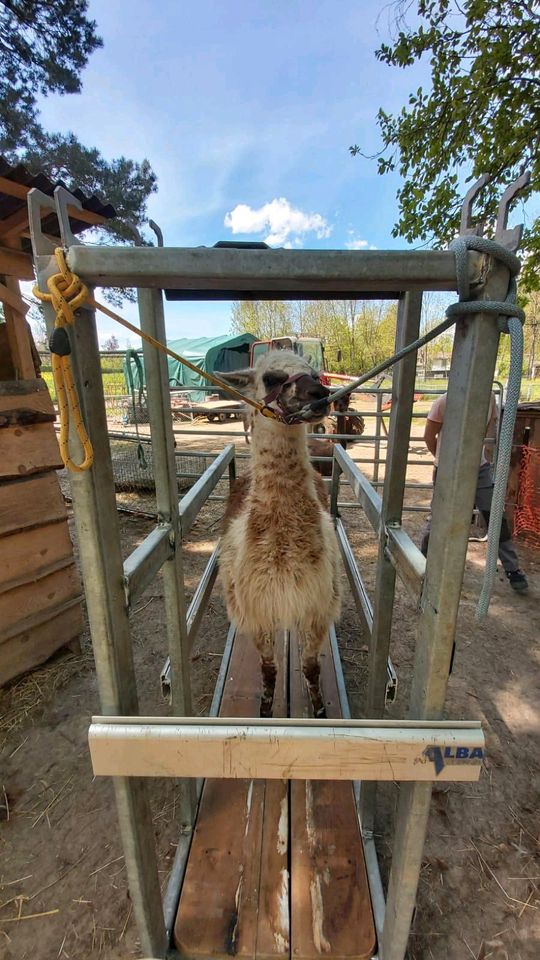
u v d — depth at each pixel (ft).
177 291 4.95
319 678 7.88
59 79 30.12
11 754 7.71
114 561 3.41
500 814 6.64
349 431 29.53
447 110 15.87
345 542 9.86
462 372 2.78
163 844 6.15
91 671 9.76
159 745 3.28
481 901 5.54
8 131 29.84
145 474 22.62
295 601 6.16
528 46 13.62
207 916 4.89
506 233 2.60
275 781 6.39
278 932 4.75
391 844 6.12
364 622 6.00
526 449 15.93
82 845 6.21
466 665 9.98
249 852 5.48
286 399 5.14
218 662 10.05
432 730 3.21
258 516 6.17
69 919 5.36
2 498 8.49
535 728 8.27
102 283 2.95
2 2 26.43
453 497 2.88
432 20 15.29
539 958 5.02
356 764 3.24
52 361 2.73
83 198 9.13
